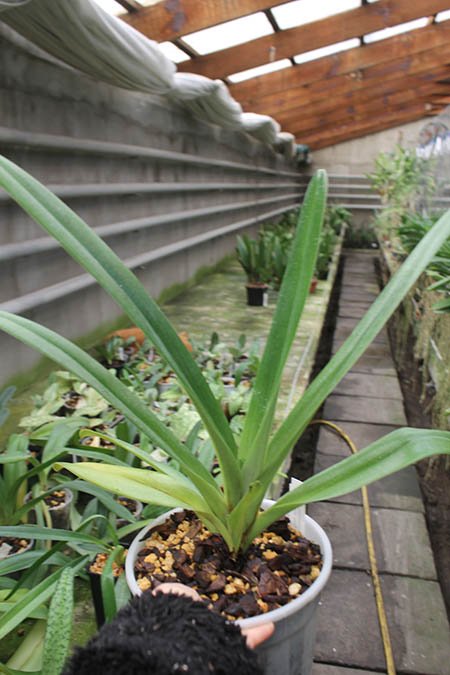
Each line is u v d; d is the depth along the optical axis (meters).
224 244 5.49
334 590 1.46
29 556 0.79
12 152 1.97
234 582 0.63
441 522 1.82
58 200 0.68
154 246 3.52
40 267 2.18
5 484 1.06
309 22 4.09
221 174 5.27
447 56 5.80
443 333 2.08
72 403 1.71
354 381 3.18
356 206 10.48
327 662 1.23
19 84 1.98
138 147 3.07
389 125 9.97
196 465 0.66
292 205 9.95
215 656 0.45
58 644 0.55
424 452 0.56
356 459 0.62
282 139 7.34
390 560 1.59
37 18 1.82
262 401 0.70
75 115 2.42
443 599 1.45
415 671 1.21
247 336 2.92
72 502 1.13
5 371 1.96
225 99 4.03
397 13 4.04
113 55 2.26
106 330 2.83
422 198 4.76
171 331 0.68
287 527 0.73
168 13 3.12
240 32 3.94
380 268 7.49
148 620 0.47
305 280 0.72
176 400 1.77
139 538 0.70
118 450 1.19
